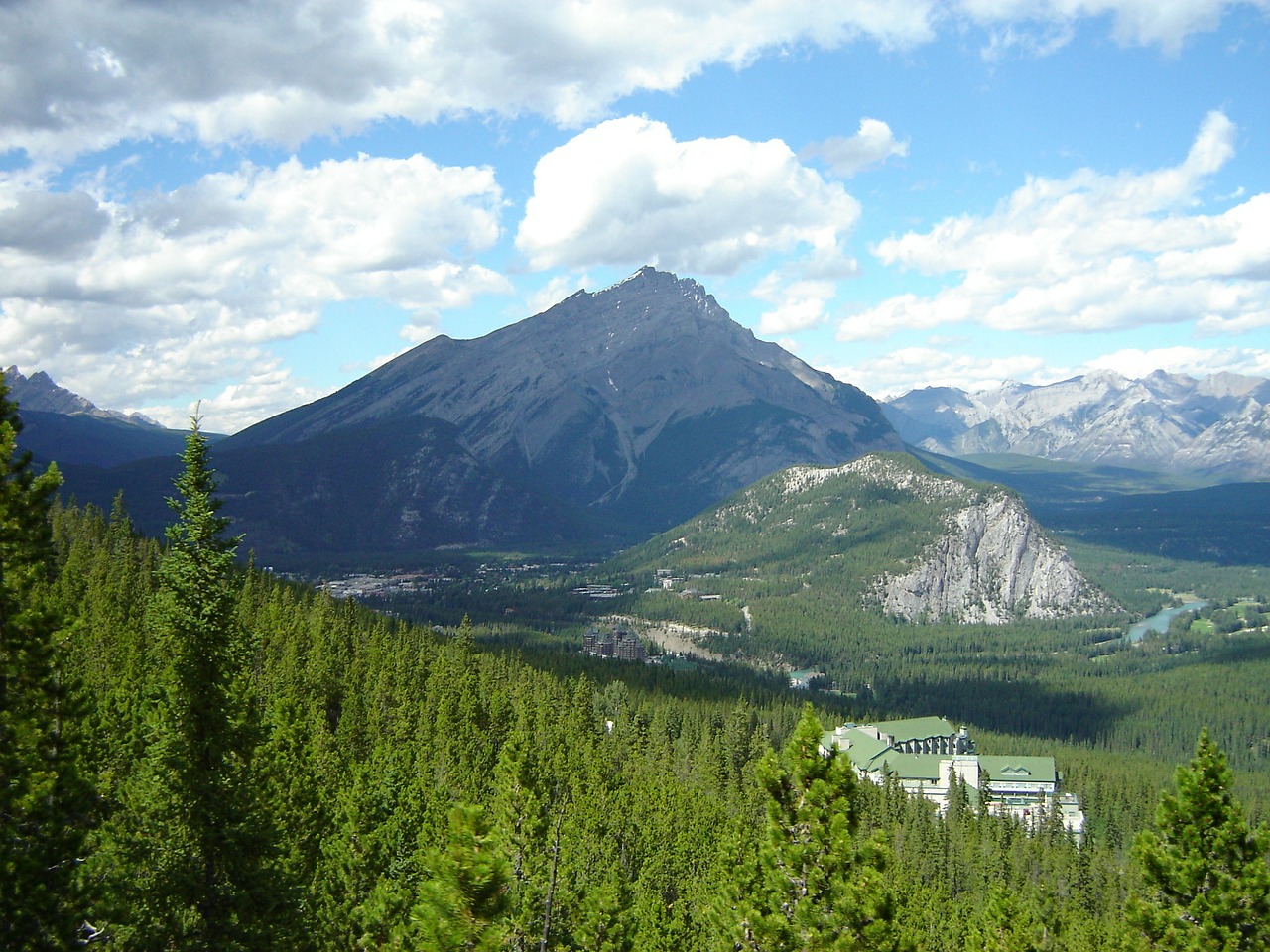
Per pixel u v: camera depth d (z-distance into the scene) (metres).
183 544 57.22
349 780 106.31
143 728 61.34
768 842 49.53
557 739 151.62
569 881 82.94
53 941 43.44
